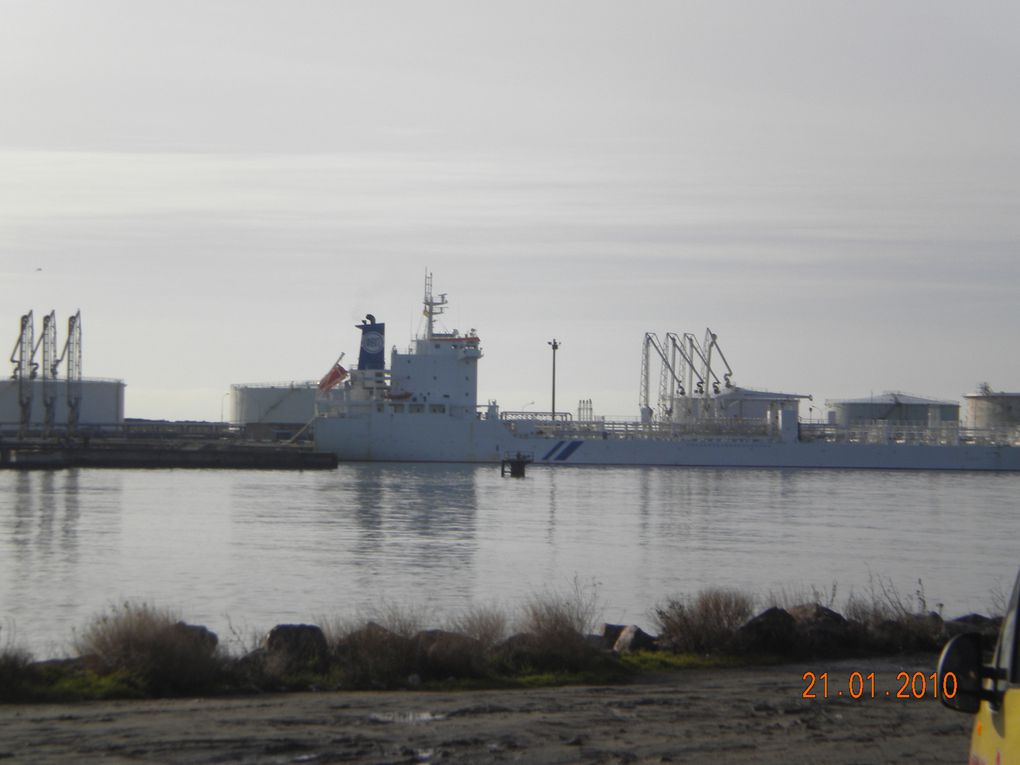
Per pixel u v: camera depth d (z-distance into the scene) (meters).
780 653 25.36
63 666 20.95
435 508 82.06
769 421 158.88
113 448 135.75
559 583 45.12
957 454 156.12
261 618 35.97
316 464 132.00
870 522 76.50
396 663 21.81
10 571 47.06
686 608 29.03
